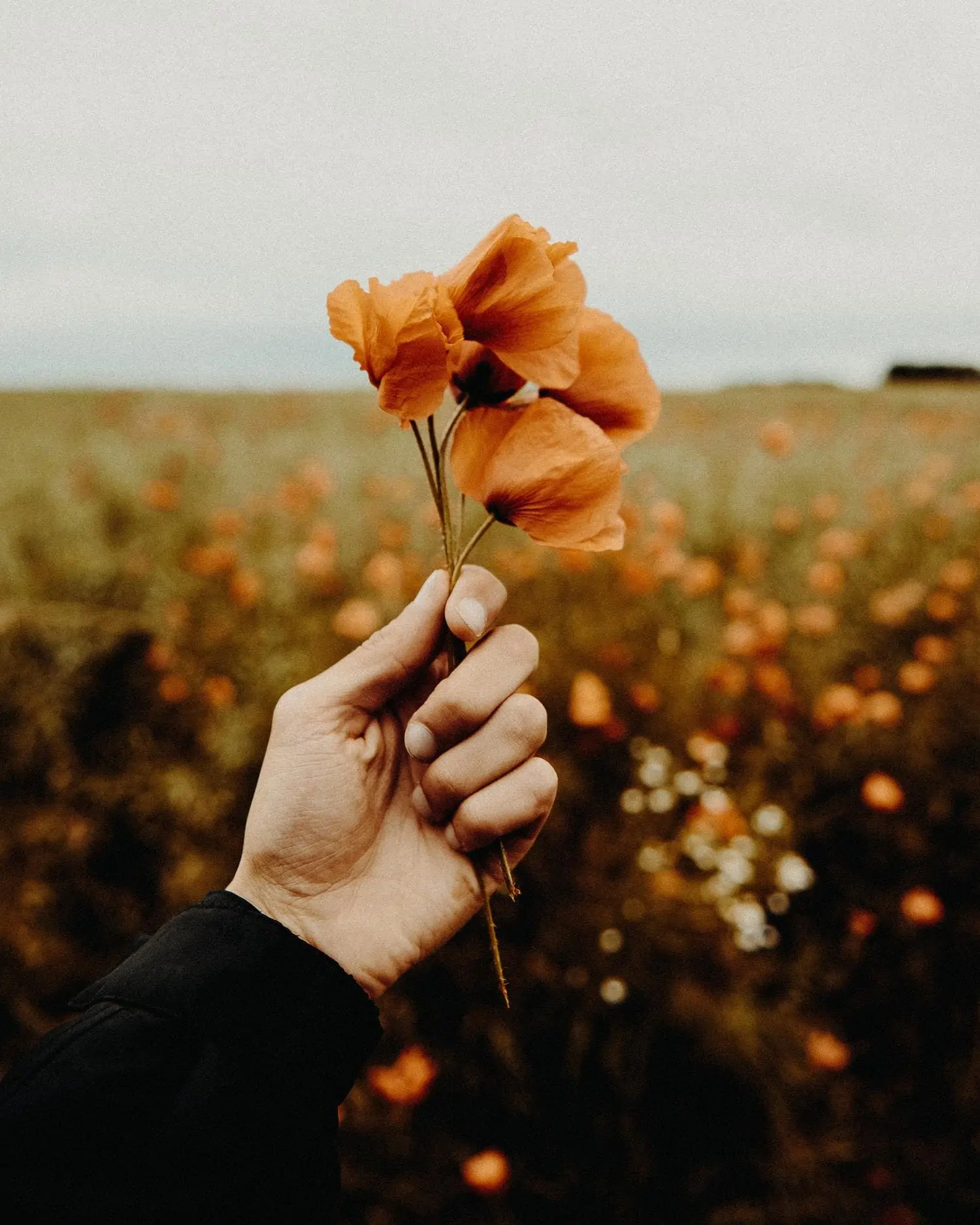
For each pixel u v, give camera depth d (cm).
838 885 76
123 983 30
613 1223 53
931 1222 54
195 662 98
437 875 36
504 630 33
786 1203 53
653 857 72
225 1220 29
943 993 67
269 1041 30
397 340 27
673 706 94
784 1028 62
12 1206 27
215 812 77
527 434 30
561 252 30
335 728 35
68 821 78
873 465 206
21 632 94
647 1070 59
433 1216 53
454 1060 60
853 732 86
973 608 112
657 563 108
